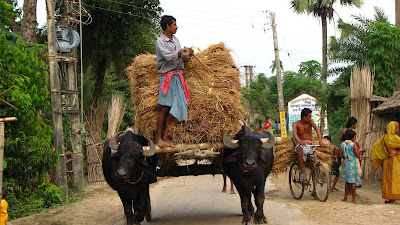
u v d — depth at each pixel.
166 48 6.31
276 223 6.75
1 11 8.59
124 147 5.99
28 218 7.68
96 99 19.97
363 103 13.22
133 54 19.19
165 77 6.28
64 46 11.72
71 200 10.05
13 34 8.81
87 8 17.41
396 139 8.57
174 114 6.12
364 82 13.16
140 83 6.94
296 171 9.75
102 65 19.98
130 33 18.59
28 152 8.29
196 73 6.74
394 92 13.80
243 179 6.55
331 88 18.25
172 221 7.36
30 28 11.09
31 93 8.40
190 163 7.21
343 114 17.00
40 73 8.78
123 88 22.95
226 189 11.52
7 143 8.02
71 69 12.01
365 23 17.00
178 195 10.62
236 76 6.86
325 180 9.20
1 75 7.75
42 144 8.52
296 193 10.48
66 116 11.46
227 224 6.85
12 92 7.66
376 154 9.02
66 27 11.91
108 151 6.83
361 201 9.52
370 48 15.05
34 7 11.16
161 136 6.34
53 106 9.84
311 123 9.16
